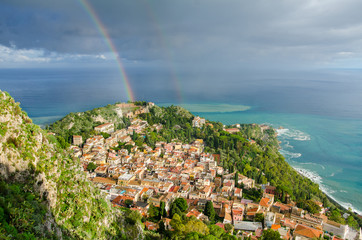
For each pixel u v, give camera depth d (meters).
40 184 65.94
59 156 81.19
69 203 72.69
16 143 65.44
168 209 174.12
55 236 60.31
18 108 72.12
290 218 173.50
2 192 56.09
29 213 56.53
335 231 163.00
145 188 193.50
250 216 172.12
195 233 115.06
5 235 48.78
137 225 103.00
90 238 72.44
